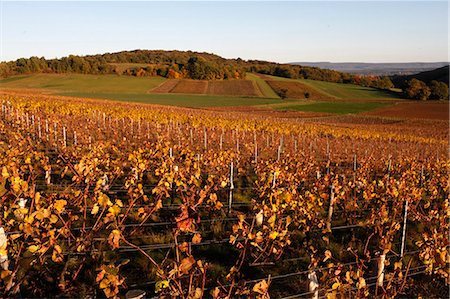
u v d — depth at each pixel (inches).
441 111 2864.2
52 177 434.6
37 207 208.7
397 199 352.2
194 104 2824.8
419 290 243.0
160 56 6806.1
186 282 184.9
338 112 2721.5
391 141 1424.7
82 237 216.5
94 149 498.0
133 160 437.7
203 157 529.3
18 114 1030.4
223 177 380.8
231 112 2333.9
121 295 213.2
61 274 203.3
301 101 3316.9
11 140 633.6
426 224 330.0
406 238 318.3
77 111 1305.4
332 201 331.3
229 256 269.4
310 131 1402.6
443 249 237.8
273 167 482.9
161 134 878.4
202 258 263.3
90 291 203.9
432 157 881.5
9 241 194.9
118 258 241.1
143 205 329.1
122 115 1301.7
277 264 258.7
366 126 2005.4
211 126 1263.5
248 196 415.5
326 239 269.4
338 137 1387.8
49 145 664.4
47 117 1023.0
